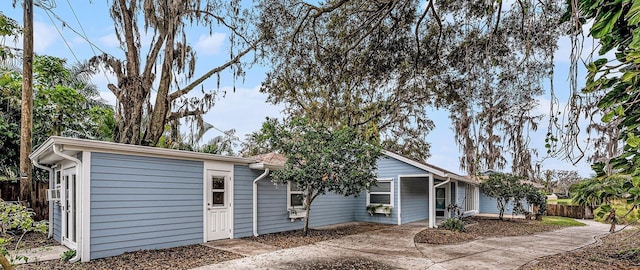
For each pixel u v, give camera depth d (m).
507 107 5.46
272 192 10.34
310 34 7.03
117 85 9.96
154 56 10.30
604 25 1.98
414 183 14.45
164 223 7.57
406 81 7.30
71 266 5.91
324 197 12.37
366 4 6.40
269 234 9.84
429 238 9.51
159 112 10.58
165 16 9.08
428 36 6.35
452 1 5.70
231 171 9.14
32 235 8.88
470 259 6.99
